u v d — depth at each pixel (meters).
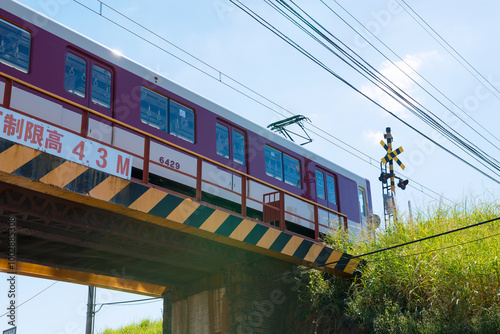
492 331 10.20
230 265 12.98
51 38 11.89
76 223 9.77
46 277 13.29
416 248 12.77
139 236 10.73
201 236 11.09
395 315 11.52
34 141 8.35
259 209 15.97
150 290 15.03
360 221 20.11
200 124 14.88
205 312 13.58
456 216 14.04
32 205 9.18
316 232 13.77
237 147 15.94
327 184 19.17
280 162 17.31
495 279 11.26
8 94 8.35
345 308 12.65
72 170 8.75
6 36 11.09
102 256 12.22
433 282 11.86
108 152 9.38
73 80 12.09
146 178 10.12
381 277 12.77
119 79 13.08
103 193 9.11
